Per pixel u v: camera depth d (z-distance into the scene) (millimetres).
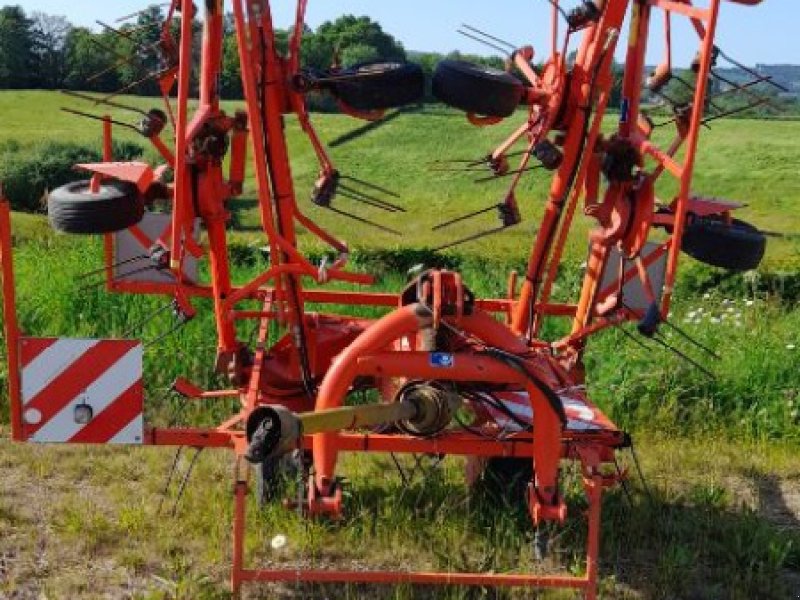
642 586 5309
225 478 6438
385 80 5242
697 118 4645
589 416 5379
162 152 5289
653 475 6930
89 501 6008
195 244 5246
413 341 5262
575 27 5230
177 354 8195
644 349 8648
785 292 13109
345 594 5039
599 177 5707
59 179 30500
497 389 5598
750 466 7234
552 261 5664
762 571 5453
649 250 6430
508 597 5000
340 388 4719
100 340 4707
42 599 4879
